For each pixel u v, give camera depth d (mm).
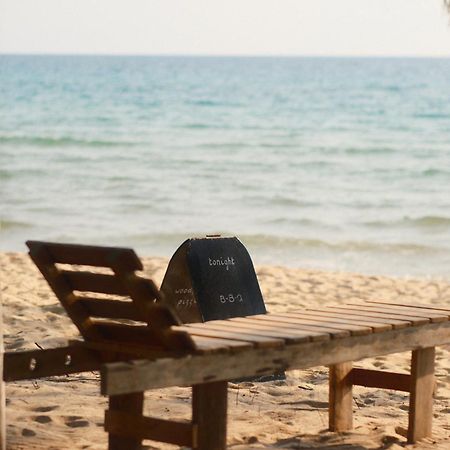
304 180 40750
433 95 82188
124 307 6156
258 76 120812
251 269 9938
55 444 7137
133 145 52750
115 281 6031
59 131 58781
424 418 7422
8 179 39906
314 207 33906
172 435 6031
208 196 36281
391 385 7512
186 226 30000
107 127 62094
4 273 18672
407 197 35938
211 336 6145
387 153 48719
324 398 9070
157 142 54250
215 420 5984
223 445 6020
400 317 7145
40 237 27688
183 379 5590
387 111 69250
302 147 51469
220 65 179875
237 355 5852
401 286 19562
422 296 18422
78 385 9352
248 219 31406
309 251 26172
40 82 105062
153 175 41906
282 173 42781
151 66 171875
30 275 18453
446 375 10703
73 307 6332
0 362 6121
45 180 39750
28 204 33562
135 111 72812
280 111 72062
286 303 16312
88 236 28094
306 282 19062
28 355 6273
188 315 9375
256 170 43781
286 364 6117
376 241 27500
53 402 8531
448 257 25328
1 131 58312
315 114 69000
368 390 9734
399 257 25312
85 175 41438
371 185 39250
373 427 7863
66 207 33219
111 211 32625
